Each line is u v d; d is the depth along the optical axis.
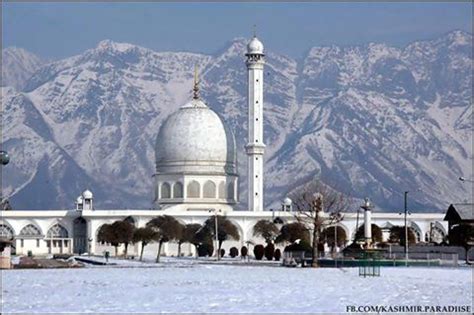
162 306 142.00
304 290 173.12
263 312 134.12
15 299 153.88
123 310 136.62
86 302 148.62
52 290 172.12
